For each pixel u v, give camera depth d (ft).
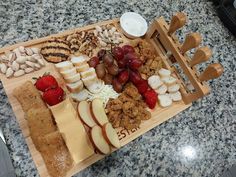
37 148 1.20
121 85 1.39
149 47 1.54
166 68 1.55
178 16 1.39
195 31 1.83
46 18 1.57
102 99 1.37
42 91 1.32
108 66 1.40
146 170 1.31
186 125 1.48
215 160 1.42
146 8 1.81
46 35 1.52
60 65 1.36
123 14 1.65
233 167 1.38
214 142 1.47
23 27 1.50
